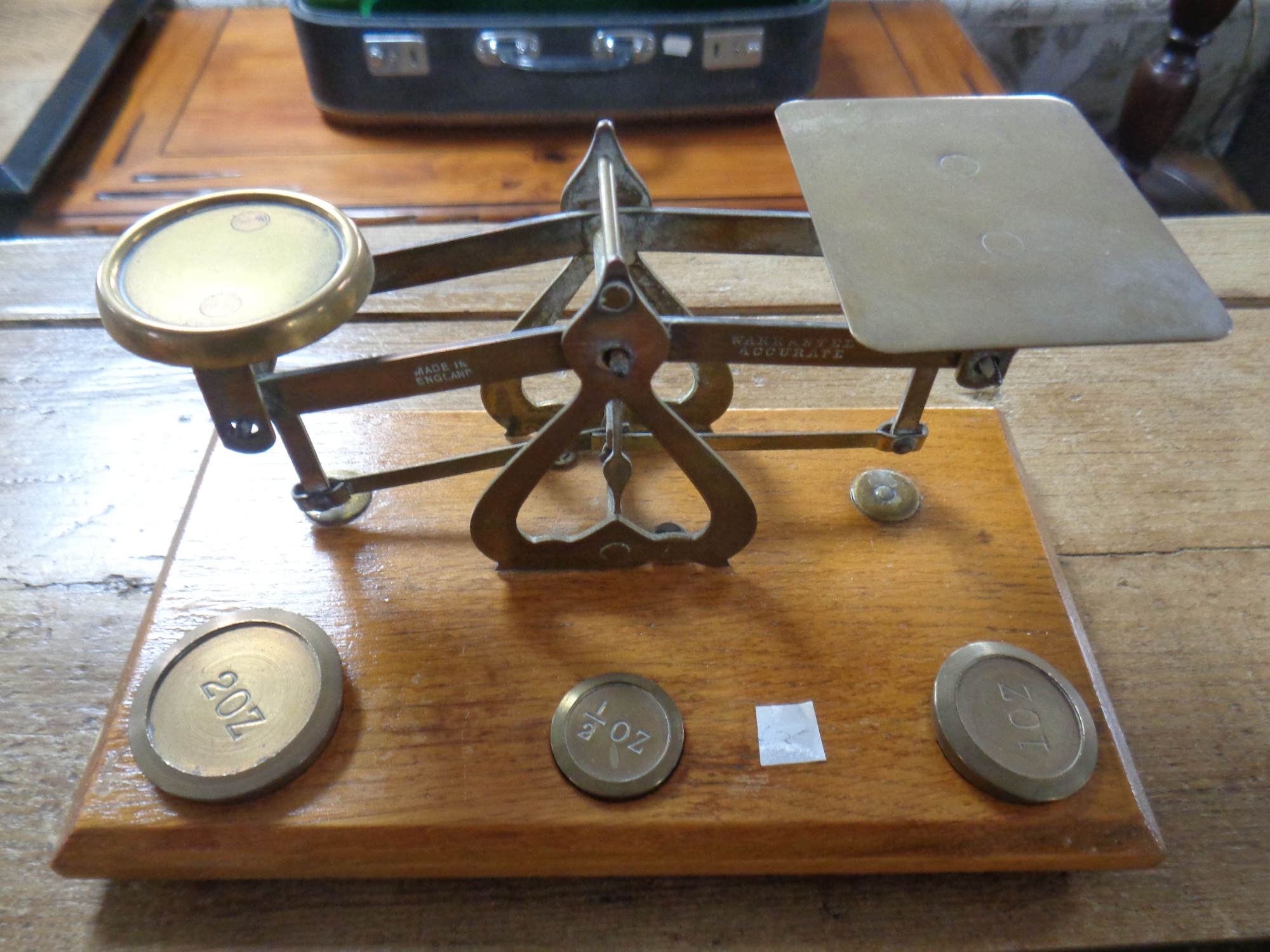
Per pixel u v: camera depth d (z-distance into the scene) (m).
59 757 0.62
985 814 0.57
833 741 0.60
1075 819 0.57
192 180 1.28
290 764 0.56
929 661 0.64
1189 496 0.79
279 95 1.42
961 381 0.60
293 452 0.61
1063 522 0.77
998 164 0.58
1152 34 1.81
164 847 0.55
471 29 1.23
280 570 0.68
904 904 0.58
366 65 1.26
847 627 0.65
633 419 0.74
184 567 0.68
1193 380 0.88
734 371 0.88
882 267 0.51
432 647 0.64
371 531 0.70
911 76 1.49
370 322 0.91
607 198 0.55
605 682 0.61
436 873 0.57
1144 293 0.50
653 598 0.67
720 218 0.63
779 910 0.58
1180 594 0.72
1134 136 1.57
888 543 0.70
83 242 0.98
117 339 0.48
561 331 0.54
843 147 0.59
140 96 1.42
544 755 0.59
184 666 0.60
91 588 0.71
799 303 0.93
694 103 1.34
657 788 0.58
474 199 1.26
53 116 1.27
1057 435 0.83
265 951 0.56
